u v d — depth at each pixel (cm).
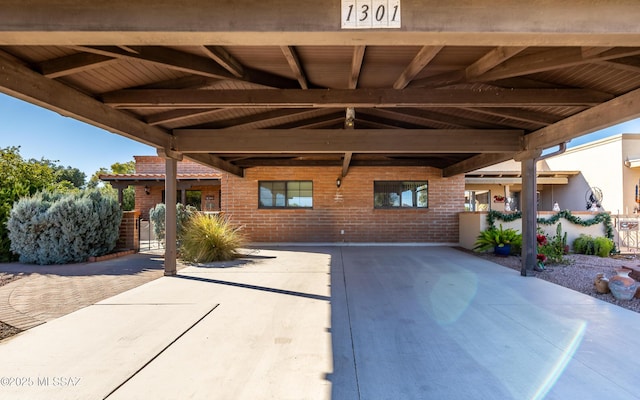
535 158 608
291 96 433
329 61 378
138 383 243
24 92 325
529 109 514
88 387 238
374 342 315
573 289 508
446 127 689
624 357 282
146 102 432
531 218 609
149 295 476
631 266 612
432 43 222
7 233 761
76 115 395
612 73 375
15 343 312
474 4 206
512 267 693
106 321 370
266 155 941
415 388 237
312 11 206
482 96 425
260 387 238
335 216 1084
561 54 326
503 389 236
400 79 406
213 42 218
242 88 468
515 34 207
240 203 1094
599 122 441
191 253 765
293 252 922
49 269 668
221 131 621
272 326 357
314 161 1069
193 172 1447
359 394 230
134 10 204
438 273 630
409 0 206
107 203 805
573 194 1409
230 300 452
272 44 223
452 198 1084
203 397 226
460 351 296
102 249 809
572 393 230
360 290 504
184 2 205
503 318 379
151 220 1001
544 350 297
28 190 824
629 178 1188
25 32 202
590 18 206
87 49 294
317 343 313
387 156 1006
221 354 291
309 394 230
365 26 205
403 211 1083
